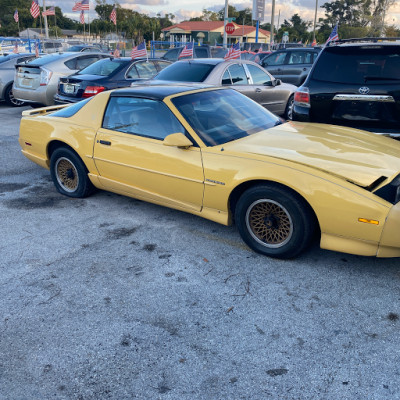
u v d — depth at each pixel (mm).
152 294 3219
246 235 3752
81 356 2604
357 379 2363
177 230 4289
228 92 4809
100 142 4598
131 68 9586
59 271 3566
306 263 3590
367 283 3277
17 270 3594
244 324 2850
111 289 3295
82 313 3012
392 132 5047
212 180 3746
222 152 3742
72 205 5047
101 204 5062
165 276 3457
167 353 2607
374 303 3033
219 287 3285
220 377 2412
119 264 3656
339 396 2254
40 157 5359
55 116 5195
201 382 2381
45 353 2635
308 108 5480
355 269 3480
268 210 3553
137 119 4352
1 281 3434
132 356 2592
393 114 4992
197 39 67000
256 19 30391
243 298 3135
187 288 3283
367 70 5074
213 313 2975
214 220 3949
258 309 3004
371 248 3168
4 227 4445
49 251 3910
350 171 3273
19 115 11125
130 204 5043
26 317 2980
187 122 4012
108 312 3018
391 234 3037
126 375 2447
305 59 14602
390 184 3160
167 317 2947
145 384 2379
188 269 3553
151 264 3648
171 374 2443
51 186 5793
